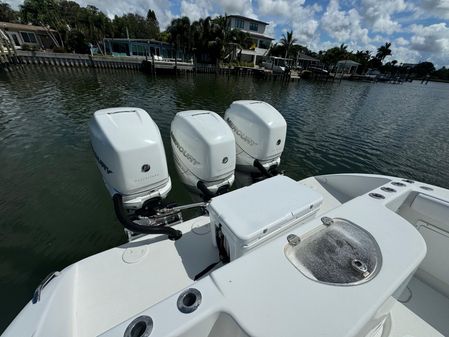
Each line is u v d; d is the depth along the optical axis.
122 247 1.53
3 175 3.95
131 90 12.48
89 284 1.29
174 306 0.69
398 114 11.96
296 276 0.77
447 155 6.45
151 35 38.22
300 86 22.95
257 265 0.81
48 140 5.38
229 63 26.53
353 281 0.76
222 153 1.92
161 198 1.79
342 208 1.12
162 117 7.92
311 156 5.74
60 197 3.42
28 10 27.78
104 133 1.53
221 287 0.73
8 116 6.87
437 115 12.67
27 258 2.46
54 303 0.99
